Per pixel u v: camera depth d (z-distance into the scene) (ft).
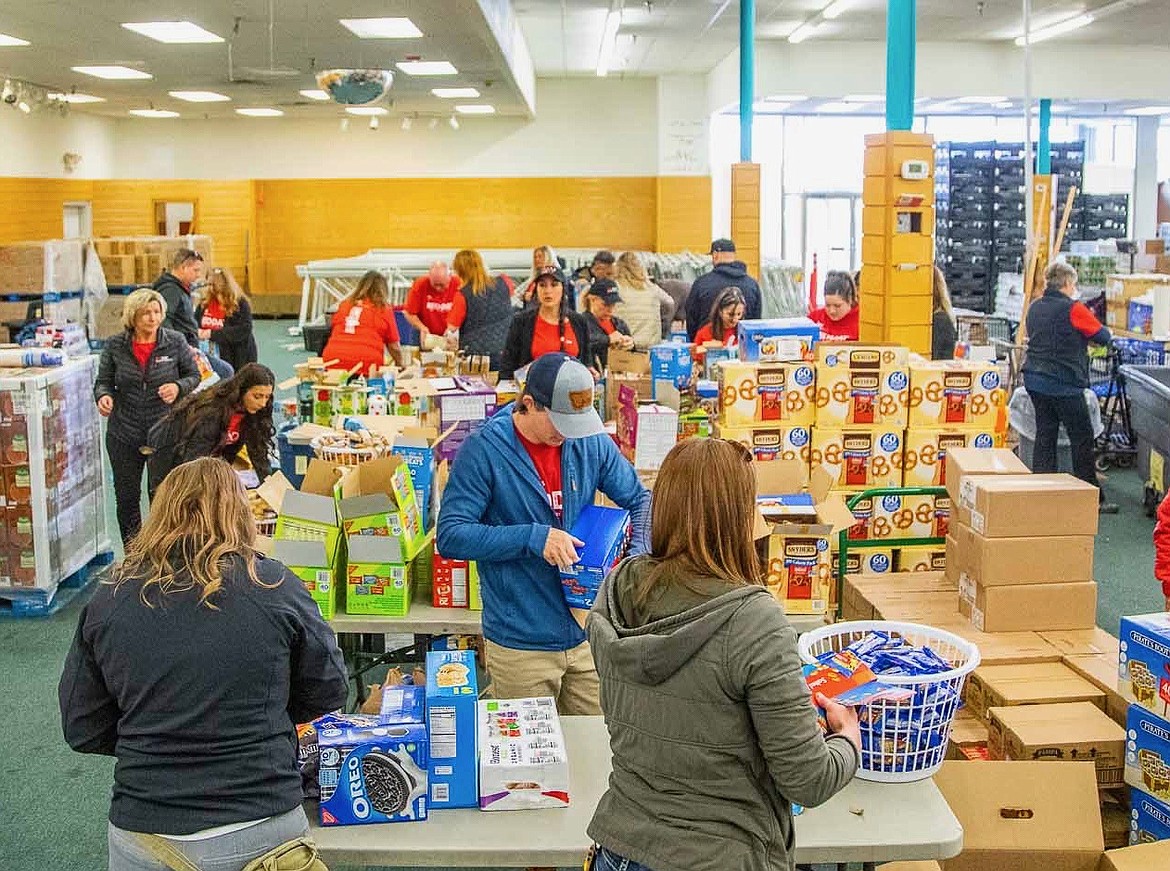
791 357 16.67
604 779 8.92
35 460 19.94
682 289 42.70
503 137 74.79
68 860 12.55
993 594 13.02
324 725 8.63
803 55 58.95
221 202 74.74
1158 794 10.32
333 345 24.94
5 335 47.24
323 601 12.38
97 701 7.54
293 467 18.84
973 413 16.46
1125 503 27.81
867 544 16.15
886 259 25.70
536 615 10.69
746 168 46.96
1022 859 9.46
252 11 35.76
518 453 10.64
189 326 27.50
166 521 7.57
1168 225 56.85
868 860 7.99
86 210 69.77
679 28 53.93
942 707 8.77
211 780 7.28
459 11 35.29
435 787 8.51
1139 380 26.45
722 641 6.59
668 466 6.98
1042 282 39.68
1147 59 59.00
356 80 26.81
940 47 58.34
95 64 47.65
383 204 75.56
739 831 6.68
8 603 20.80
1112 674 11.91
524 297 30.19
